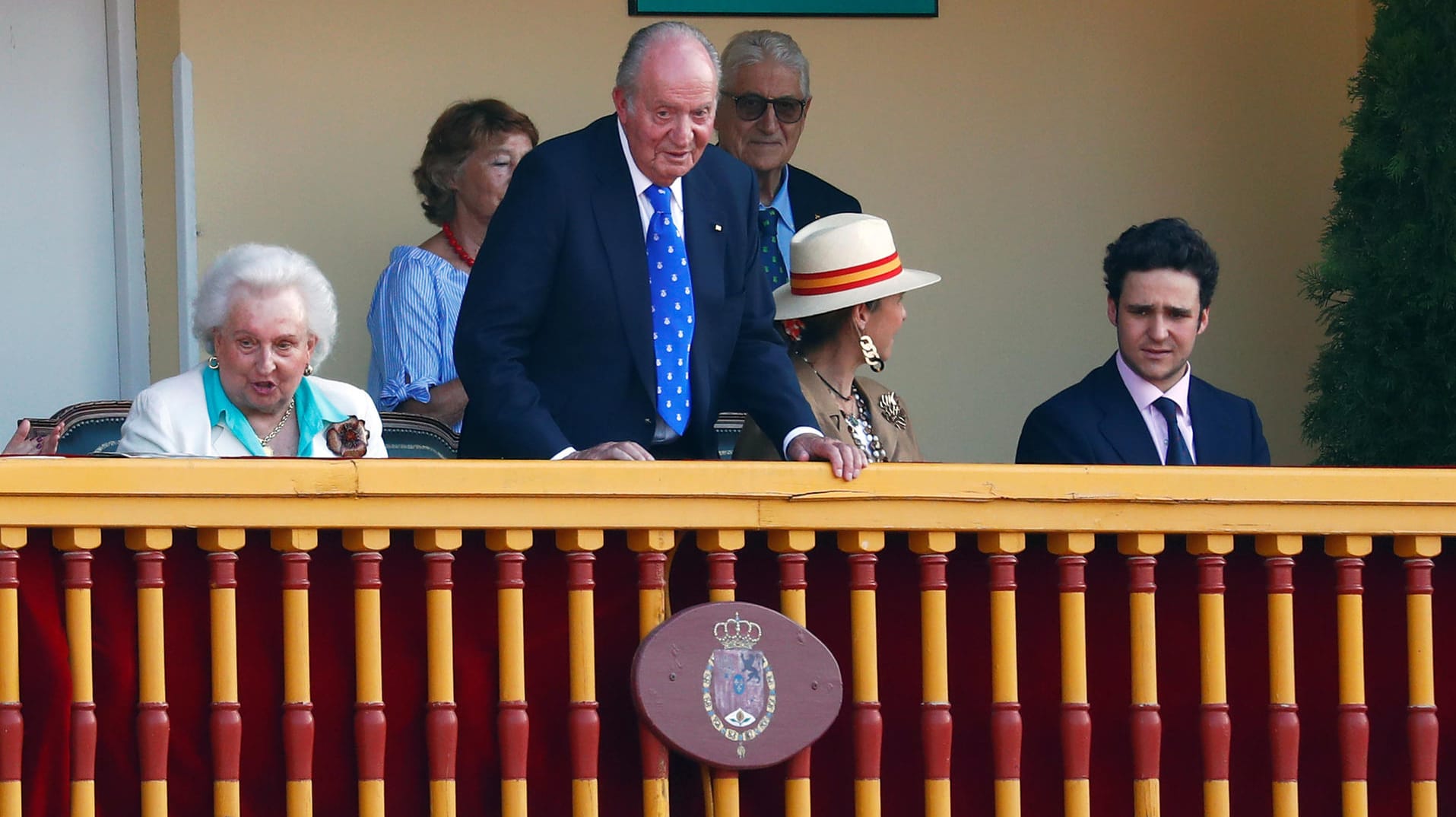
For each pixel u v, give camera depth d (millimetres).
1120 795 14281
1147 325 17281
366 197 24000
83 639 12086
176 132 23484
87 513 11930
